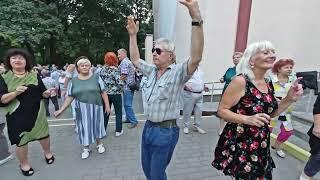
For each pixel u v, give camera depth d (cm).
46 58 2636
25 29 1920
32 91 383
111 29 2788
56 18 2142
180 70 268
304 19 969
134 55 308
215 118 712
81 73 443
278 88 400
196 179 380
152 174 283
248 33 906
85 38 2741
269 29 950
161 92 270
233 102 239
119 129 573
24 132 384
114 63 545
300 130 515
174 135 281
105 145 520
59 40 2455
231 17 931
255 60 235
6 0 1928
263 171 246
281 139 439
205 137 557
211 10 915
